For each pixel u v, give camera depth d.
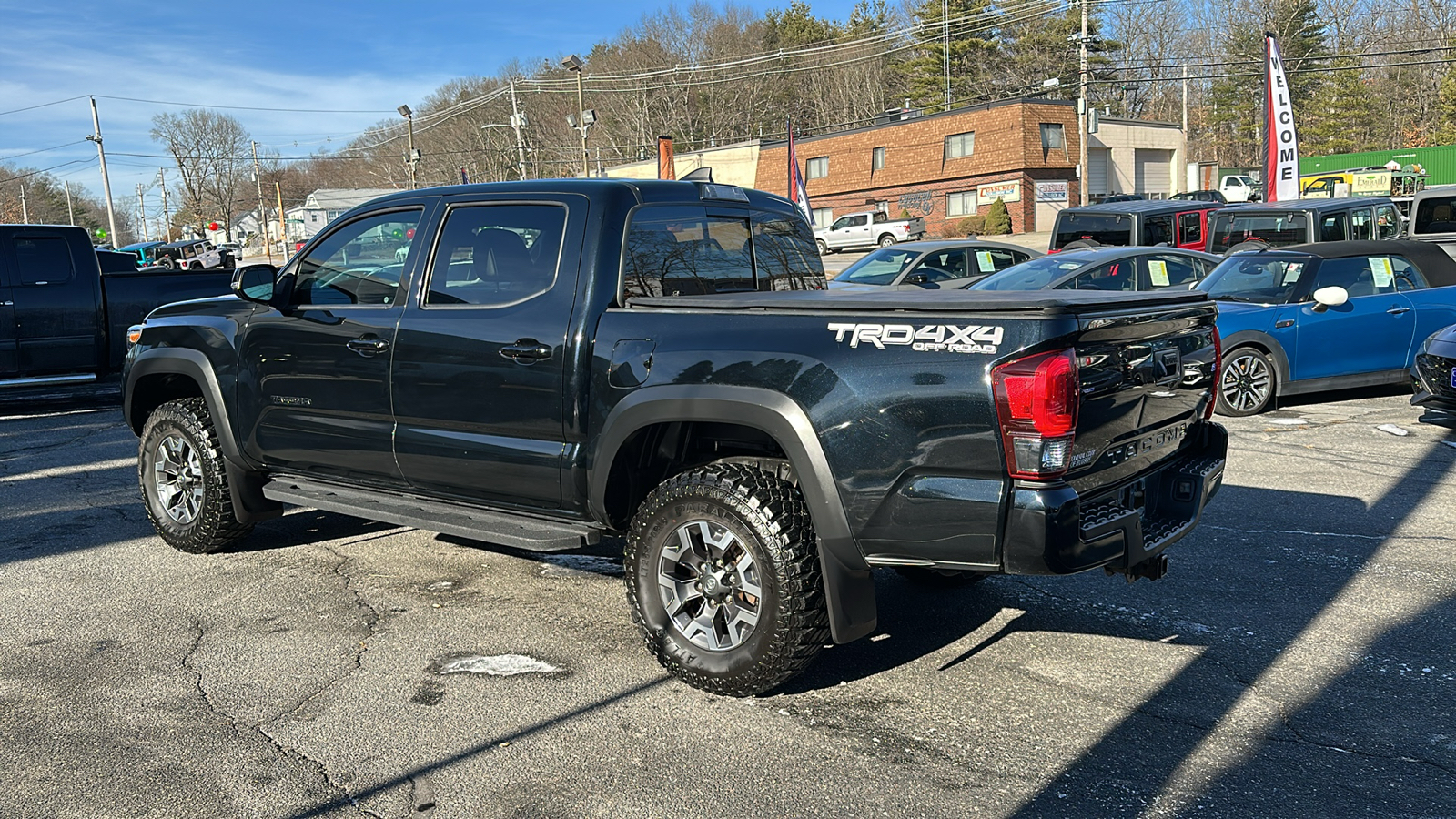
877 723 3.66
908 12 88.81
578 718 3.70
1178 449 4.15
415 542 5.97
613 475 4.17
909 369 3.42
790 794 3.18
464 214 4.56
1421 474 7.21
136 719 3.70
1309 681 3.97
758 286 4.97
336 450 4.98
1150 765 3.33
